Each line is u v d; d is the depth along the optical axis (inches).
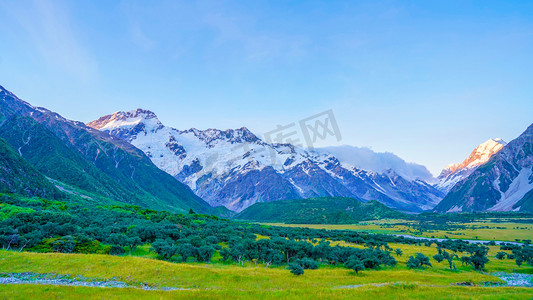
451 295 2268.7
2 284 2022.6
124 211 7480.3
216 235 5182.1
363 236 7327.8
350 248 4298.7
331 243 6161.4
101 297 1872.5
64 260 2689.5
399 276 3115.2
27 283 2155.5
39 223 4537.4
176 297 1943.9
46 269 2479.1
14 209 5556.1
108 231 4498.0
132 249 3836.1
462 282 3053.6
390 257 4052.7
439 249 5088.6
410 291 2377.0
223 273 2650.1
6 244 3316.9
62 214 5142.7
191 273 2564.0
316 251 3956.7
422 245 6752.0
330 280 2763.3
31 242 3385.8
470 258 4141.2
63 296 1847.9
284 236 6658.5
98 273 2463.1
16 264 2534.5
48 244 3449.8
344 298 2098.9
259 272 2896.2
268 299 2020.2
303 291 2231.8
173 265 2736.2
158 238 4372.5
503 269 4062.5
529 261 4271.7
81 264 2618.1
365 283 2763.3
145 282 2338.8
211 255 3563.0
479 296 2237.9
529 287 2783.0
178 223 6190.9
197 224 6441.9
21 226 4035.4
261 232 6594.5
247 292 2143.2
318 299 2058.3
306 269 3314.5
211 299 1953.7
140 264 2684.5
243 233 5836.6
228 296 2021.4
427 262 4003.4
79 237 3678.6
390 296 2203.5
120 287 2160.4
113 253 3533.5
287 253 3863.2
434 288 2497.5
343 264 3860.7
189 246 3602.4
